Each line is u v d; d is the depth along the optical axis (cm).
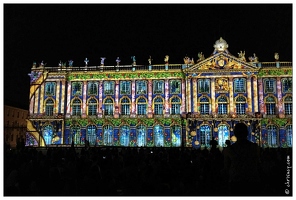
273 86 7369
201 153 2617
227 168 1134
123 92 7688
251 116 7069
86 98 7744
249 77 7312
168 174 1608
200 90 7438
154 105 7581
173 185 1432
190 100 7388
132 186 1483
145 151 3328
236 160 1095
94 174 1493
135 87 7681
